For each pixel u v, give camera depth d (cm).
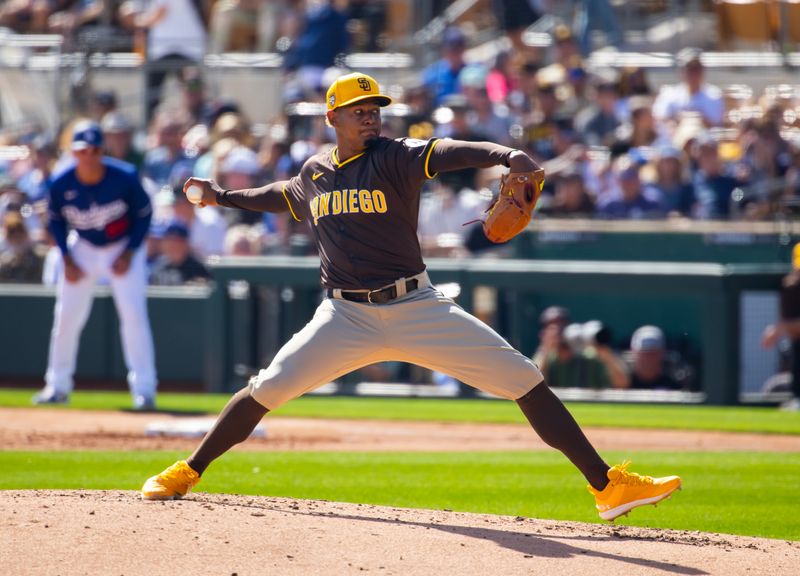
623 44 5469
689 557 1460
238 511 1555
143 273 3591
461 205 4550
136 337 3612
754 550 1536
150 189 4856
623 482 1590
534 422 1599
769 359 4116
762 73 5175
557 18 5594
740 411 3894
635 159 4581
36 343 4712
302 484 2311
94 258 3556
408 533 1499
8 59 5909
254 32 5819
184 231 4675
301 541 1424
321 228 1612
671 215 4522
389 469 2561
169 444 2906
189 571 1298
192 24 5759
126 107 5822
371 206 1559
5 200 5088
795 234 4297
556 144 4859
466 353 1575
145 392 3647
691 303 4266
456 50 5219
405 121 4722
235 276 4391
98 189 3434
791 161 4534
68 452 2730
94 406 3722
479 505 2092
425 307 1583
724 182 4509
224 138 5084
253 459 2683
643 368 4150
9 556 1324
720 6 5341
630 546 1516
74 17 5978
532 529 1623
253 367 4425
